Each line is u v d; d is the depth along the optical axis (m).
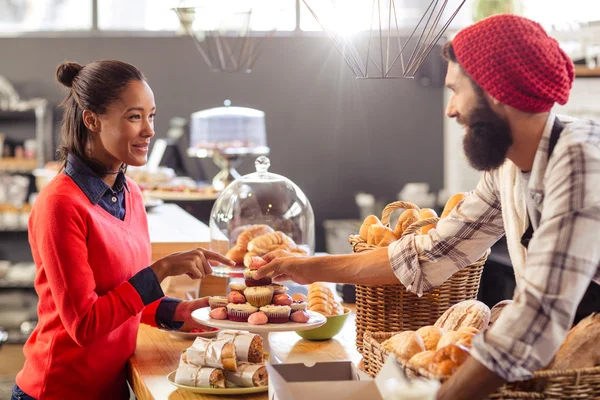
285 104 7.13
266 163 2.76
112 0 7.01
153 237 2.97
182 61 7.02
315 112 7.16
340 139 7.21
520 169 1.48
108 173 1.98
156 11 7.05
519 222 1.57
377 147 7.23
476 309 1.66
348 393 1.34
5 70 6.91
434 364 1.40
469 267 1.90
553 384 1.33
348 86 7.15
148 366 1.99
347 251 6.50
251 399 1.72
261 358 1.79
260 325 1.87
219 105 7.06
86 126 1.93
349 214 7.27
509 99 1.34
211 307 2.04
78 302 1.81
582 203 1.31
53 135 6.93
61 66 1.97
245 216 2.62
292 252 2.44
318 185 7.23
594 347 1.40
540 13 5.53
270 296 1.93
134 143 1.93
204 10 3.92
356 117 7.19
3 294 6.55
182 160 7.01
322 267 1.92
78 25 7.00
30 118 6.84
